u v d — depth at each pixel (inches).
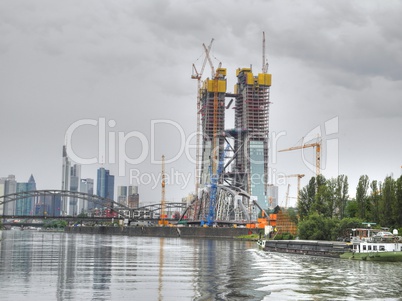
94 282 3304.6
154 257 5615.2
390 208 6781.5
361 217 7391.7
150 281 3380.9
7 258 5211.6
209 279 3496.6
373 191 7214.6
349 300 2694.4
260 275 3732.8
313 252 5959.6
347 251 5418.3
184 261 5034.5
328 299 2721.5
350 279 3508.9
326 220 7086.6
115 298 2714.1
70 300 2632.9
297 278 3553.2
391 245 5236.2
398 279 3516.2
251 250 7249.0
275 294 2861.7
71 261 4909.0
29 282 3260.3
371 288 3093.0
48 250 6806.1
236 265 4569.4
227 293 2893.7
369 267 4350.4
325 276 3673.7
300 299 2716.5
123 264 4630.9
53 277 3540.8
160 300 2677.2
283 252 6638.8
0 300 2605.8
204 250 7214.6
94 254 6048.2
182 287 3110.2
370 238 5634.8
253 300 2689.5
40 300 2615.7
